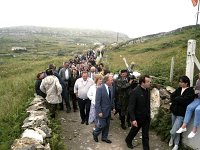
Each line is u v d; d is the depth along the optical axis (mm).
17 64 52844
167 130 9430
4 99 14492
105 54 47781
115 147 9016
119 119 11719
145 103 8273
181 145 8609
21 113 10672
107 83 9031
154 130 10117
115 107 10594
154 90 10977
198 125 7910
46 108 11422
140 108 8242
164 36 58375
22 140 7488
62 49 125500
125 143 9320
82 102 11078
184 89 8273
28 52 114375
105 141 9383
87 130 10539
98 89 8992
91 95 10023
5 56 94125
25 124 9172
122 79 10453
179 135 8398
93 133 9391
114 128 10664
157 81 12203
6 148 7871
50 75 11508
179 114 8273
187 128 8320
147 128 8445
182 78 8250
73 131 10430
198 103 7957
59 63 38406
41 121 9320
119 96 10328
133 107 8188
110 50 60250
